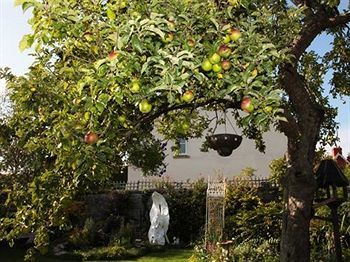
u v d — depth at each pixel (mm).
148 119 4770
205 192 18641
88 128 3727
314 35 5730
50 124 4414
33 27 3260
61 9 3162
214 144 5711
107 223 18516
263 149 8555
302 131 5539
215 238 12852
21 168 11094
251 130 8227
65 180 4730
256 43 3062
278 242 10906
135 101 3080
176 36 3043
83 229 17172
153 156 9852
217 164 22922
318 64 8273
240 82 3043
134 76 2994
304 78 7410
